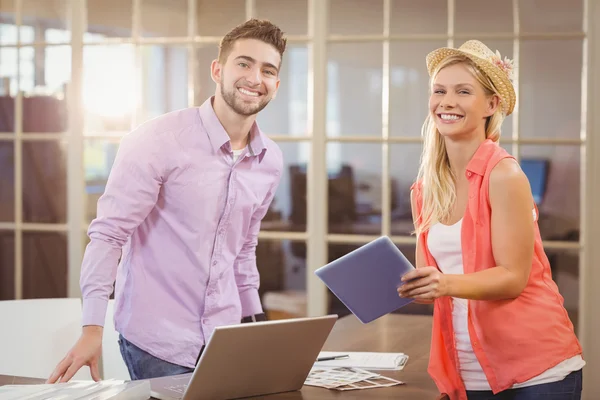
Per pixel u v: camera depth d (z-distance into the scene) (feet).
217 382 5.66
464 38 12.91
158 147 7.55
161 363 7.73
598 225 12.55
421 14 13.06
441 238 6.76
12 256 14.71
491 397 6.49
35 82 14.52
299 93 13.56
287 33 13.53
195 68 13.84
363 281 6.04
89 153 14.35
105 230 7.26
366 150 13.37
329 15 13.38
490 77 6.56
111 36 14.17
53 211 14.53
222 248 7.95
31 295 14.65
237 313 8.16
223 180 7.85
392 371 7.02
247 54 7.59
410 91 13.14
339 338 8.63
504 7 12.76
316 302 13.57
